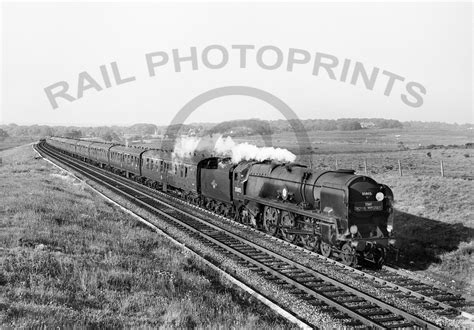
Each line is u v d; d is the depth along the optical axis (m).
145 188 36.38
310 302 11.66
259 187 20.47
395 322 10.33
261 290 12.75
